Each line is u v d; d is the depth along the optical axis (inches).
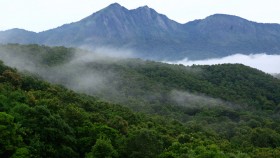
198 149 2044.8
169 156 1861.5
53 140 1827.0
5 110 2007.9
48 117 1867.6
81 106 2930.6
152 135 1905.8
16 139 1654.8
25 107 1942.7
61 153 1807.3
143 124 2979.8
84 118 2289.6
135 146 1836.9
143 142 1840.6
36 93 2647.6
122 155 1855.3
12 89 2564.0
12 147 1603.1
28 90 2901.1
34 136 1759.4
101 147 1788.9
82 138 1988.2
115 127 2448.3
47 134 1812.3
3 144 1596.9
